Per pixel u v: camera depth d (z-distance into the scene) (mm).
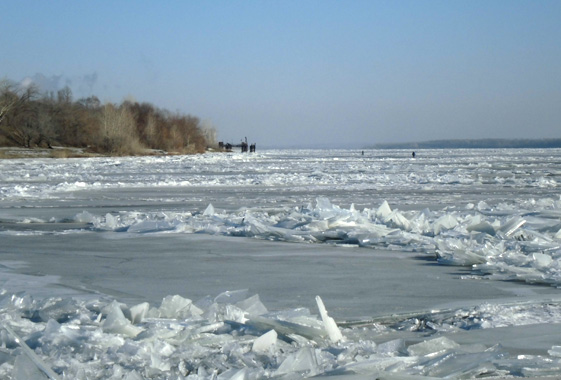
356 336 6906
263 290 9070
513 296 8648
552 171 48094
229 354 5898
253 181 35375
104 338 6129
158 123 116750
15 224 17125
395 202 23312
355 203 22953
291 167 55875
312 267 10828
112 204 22844
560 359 5898
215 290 9047
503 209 18547
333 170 50125
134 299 8414
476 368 5559
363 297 8625
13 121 87625
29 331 6445
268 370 5488
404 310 7891
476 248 11977
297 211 17156
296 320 6855
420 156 97875
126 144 91875
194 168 53000
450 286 9320
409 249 12578
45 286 9234
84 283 9500
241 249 12781
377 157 93188
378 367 5594
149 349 5871
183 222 15930
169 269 10664
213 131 153000
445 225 14516
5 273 10242
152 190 29625
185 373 5535
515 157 88438
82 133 95625
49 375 5109
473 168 53250
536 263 10625
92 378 5270
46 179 37844
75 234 14969
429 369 5602
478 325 7309
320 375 5379
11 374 5195
